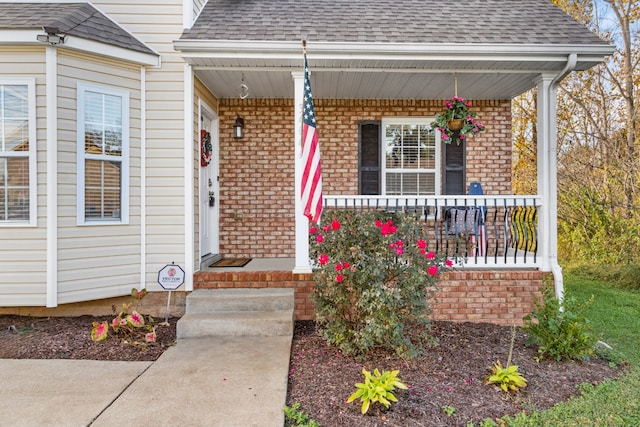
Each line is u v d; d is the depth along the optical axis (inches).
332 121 263.3
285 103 258.5
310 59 185.6
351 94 252.1
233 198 258.4
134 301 193.2
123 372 132.5
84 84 177.6
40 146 168.9
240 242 258.7
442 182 264.7
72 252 174.4
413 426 103.3
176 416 103.9
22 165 169.2
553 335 149.0
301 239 197.0
